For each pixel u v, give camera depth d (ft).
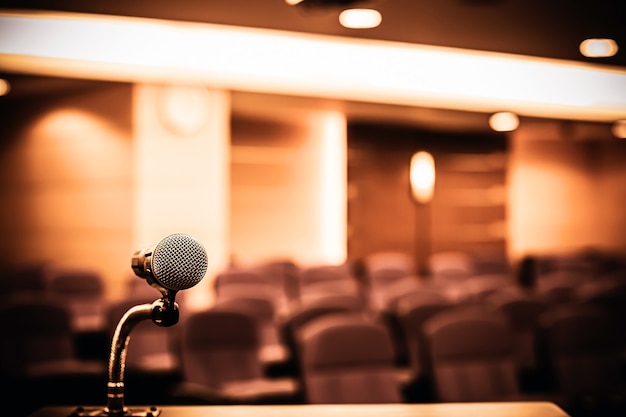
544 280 26.96
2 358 15.21
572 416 14.25
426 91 30.86
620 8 16.99
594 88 32.91
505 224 41.22
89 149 29.07
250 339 15.38
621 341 18.62
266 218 34.45
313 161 35.70
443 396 12.80
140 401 16.14
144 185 27.35
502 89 32.09
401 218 38.65
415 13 17.63
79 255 29.48
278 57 28.14
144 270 5.41
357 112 33.22
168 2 16.48
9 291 24.68
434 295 20.13
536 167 42.11
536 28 18.99
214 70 27.20
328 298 17.72
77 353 20.56
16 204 32.07
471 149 40.45
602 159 43.88
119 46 25.94
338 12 17.52
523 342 18.12
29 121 31.71
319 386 11.91
